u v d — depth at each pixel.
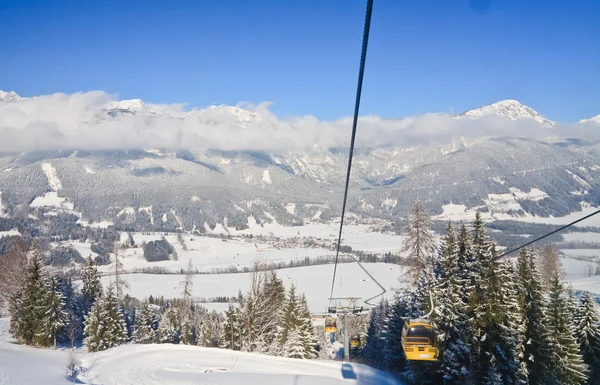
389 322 43.62
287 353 53.34
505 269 33.00
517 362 31.97
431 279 36.00
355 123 8.60
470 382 30.61
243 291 145.12
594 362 41.19
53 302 55.22
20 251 63.66
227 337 61.78
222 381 33.78
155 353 42.72
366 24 6.36
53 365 36.66
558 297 39.03
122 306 79.69
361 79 7.36
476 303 32.28
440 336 31.77
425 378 34.72
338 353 72.19
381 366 44.12
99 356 41.72
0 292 62.12
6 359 36.72
